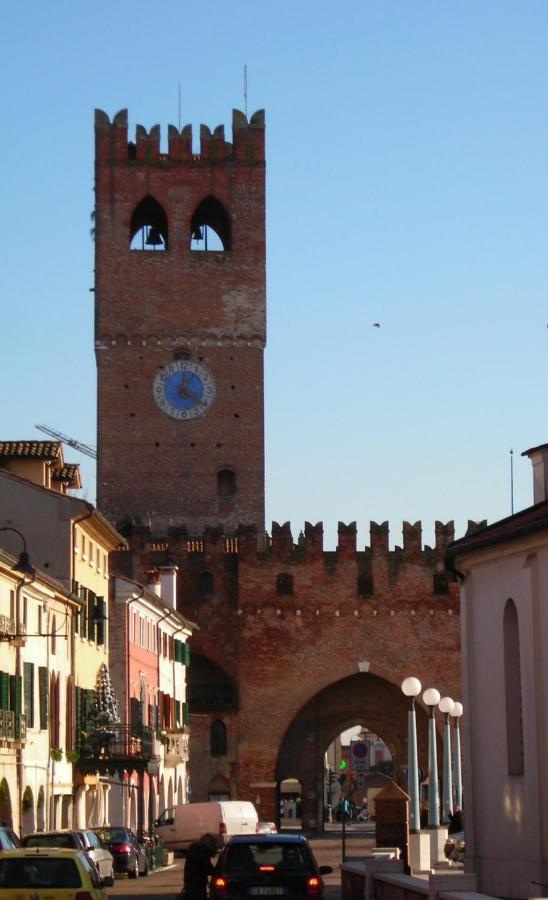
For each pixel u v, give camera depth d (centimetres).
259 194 14075
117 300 13912
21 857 3562
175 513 13738
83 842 5409
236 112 14150
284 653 13450
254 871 3766
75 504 8488
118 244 13975
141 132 14075
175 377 13875
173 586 12756
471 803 4772
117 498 13712
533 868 4281
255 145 14112
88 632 8912
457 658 13488
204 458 13788
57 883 3519
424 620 13525
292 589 13512
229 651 13475
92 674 9012
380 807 5362
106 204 13988
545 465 5138
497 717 4597
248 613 13475
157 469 13750
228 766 13325
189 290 13950
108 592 9938
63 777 8131
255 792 13288
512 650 4547
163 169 14050
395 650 13488
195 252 13988
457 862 6284
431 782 6500
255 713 13375
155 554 13475
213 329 13938
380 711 13750
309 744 13725
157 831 8881
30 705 7344
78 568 8694
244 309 13962
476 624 4766
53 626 7969
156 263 13962
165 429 13812
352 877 4653
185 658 12719
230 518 13738
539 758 4244
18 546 8438
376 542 13562
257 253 14012
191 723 13362
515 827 4450
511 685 4534
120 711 9894
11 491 8488
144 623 10725
